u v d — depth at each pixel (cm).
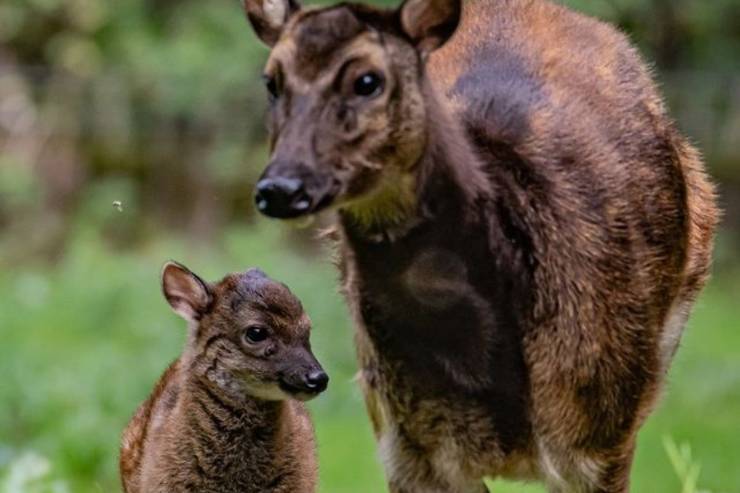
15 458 1736
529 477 1106
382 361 1069
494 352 1052
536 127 1077
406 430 1091
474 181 1026
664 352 1170
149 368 2159
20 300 2642
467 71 1120
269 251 2777
